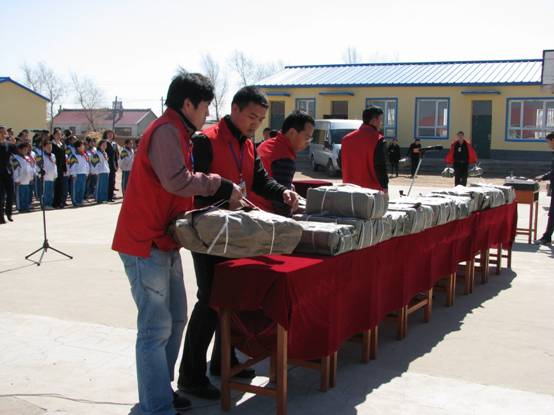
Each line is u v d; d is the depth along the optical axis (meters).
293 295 3.40
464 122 29.66
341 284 3.99
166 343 3.51
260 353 4.01
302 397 3.99
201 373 3.97
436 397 4.01
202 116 3.42
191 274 7.57
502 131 29.27
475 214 6.54
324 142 26.53
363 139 6.37
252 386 3.68
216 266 3.57
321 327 3.89
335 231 3.80
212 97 3.43
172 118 3.34
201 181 3.32
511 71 30.22
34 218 12.99
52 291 6.53
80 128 69.88
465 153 17.81
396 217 4.67
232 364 4.25
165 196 3.36
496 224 7.34
